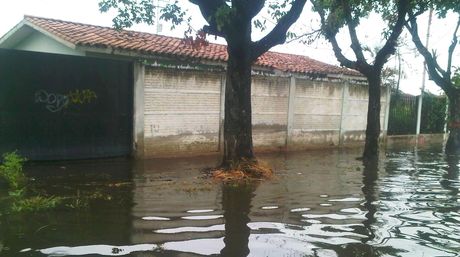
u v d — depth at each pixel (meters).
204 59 11.85
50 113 9.32
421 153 14.69
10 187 7.24
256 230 5.40
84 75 9.69
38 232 5.07
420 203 7.06
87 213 5.89
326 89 15.00
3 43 14.84
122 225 5.43
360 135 16.53
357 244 4.98
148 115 10.57
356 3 11.88
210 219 5.82
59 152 9.48
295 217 6.05
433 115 20.09
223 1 8.31
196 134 11.56
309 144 14.69
